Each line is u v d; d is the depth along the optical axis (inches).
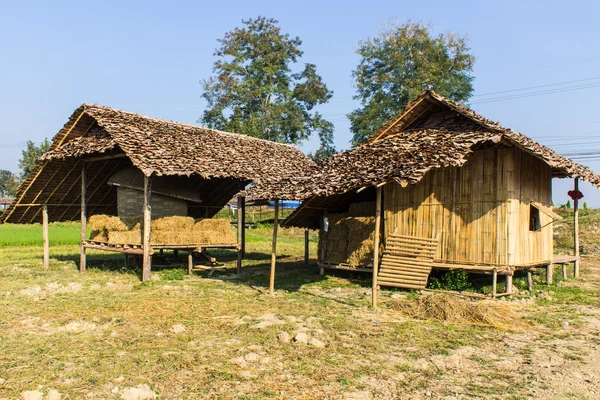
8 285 532.1
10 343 319.6
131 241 607.8
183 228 629.3
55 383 252.5
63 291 506.9
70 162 673.6
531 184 537.3
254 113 1982.0
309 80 2033.7
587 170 617.0
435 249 527.8
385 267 529.3
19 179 2434.8
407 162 435.5
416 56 1674.5
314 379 263.4
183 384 254.4
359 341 332.8
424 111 584.7
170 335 342.3
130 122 640.4
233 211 1882.4
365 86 1753.2
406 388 253.0
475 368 285.4
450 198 527.2
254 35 1985.7
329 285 556.4
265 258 866.1
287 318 389.7
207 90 1942.7
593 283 601.9
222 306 434.9
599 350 322.3
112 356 295.4
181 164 575.2
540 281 586.6
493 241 494.9
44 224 704.4
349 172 476.7
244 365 283.0
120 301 451.2
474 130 515.2
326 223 641.0
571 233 1072.2
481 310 400.8
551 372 279.0
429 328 370.3
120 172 688.4
